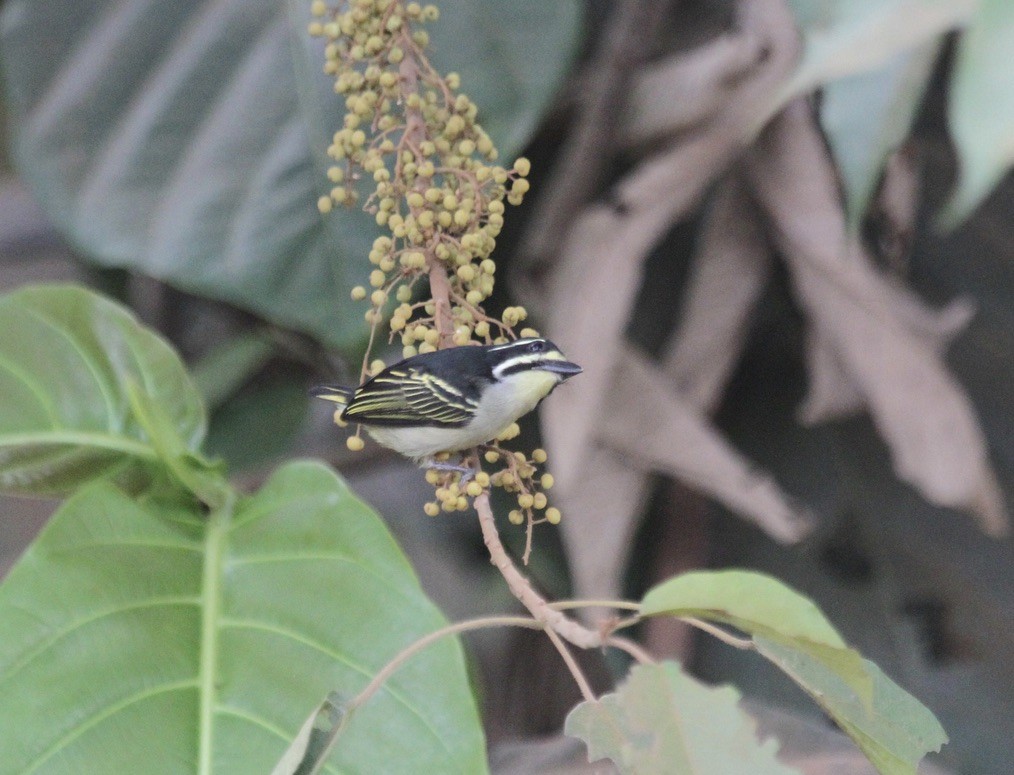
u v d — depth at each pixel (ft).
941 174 34.12
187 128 29.09
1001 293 34.94
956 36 22.56
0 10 30.86
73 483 23.53
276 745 18.94
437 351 19.48
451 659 19.88
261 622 20.54
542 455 18.90
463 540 40.88
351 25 20.47
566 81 32.78
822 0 18.51
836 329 30.45
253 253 28.22
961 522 33.78
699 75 29.53
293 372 38.50
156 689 19.33
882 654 33.94
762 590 14.66
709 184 31.60
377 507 42.70
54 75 29.17
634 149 30.76
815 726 26.43
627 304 28.96
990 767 32.96
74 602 20.04
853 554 34.81
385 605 20.61
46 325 24.04
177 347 39.06
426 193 19.38
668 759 15.08
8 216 39.93
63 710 18.72
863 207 23.80
